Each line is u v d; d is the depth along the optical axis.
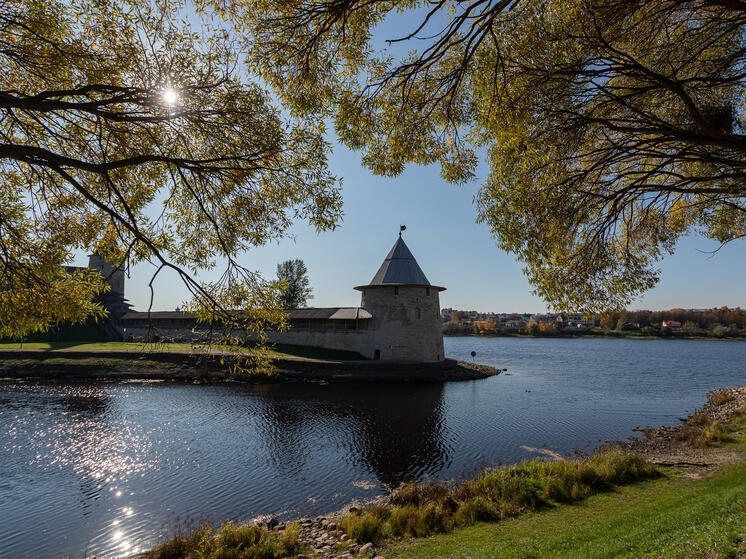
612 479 10.99
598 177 7.20
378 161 7.05
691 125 6.43
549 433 18.09
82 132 5.87
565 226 7.28
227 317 5.53
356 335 40.66
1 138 5.53
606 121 5.99
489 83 6.40
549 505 9.59
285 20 5.04
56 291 5.41
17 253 5.33
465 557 6.73
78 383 30.55
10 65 5.53
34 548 8.98
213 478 12.77
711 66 6.19
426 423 19.67
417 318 39.00
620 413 22.41
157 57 5.31
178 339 43.41
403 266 39.47
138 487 12.09
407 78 5.86
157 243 5.75
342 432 17.97
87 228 6.11
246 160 5.48
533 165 6.82
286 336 45.72
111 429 18.09
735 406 22.72
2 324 5.28
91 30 5.30
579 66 5.81
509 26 6.19
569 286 7.45
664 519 7.20
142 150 6.07
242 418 20.34
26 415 20.48
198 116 5.56
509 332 166.62
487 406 23.81
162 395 26.14
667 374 42.50
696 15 5.99
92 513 10.52
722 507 7.15
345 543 8.37
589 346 106.94
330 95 6.11
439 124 6.90
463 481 12.05
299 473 13.20
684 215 9.30
